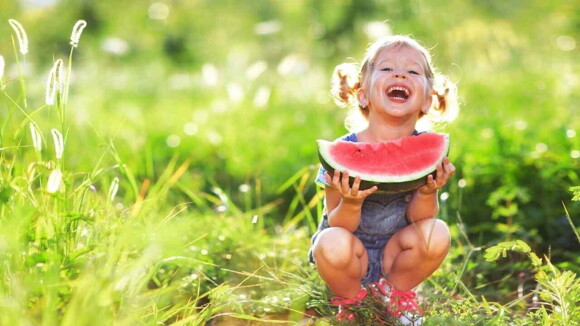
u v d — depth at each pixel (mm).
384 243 3662
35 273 2904
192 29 16656
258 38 15406
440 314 3381
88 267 2949
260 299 3988
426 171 3342
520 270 4500
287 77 11789
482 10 10266
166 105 10688
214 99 10656
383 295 3414
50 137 6516
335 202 3586
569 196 5320
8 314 2570
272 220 5762
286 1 14492
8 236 2930
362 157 3357
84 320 2602
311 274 4113
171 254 3646
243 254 4527
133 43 15781
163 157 7488
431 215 3535
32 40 14906
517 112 7949
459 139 6227
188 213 5277
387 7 10914
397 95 3562
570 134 5785
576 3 8781
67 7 16078
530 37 10695
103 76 12344
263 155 7496
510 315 3801
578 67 9336
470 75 10031
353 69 4051
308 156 7211
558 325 3156
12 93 8836
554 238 5043
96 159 4141
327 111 9562
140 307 3154
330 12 12617
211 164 7438
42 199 3217
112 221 3693
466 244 4980
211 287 4062
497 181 5656
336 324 3324
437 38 9672
